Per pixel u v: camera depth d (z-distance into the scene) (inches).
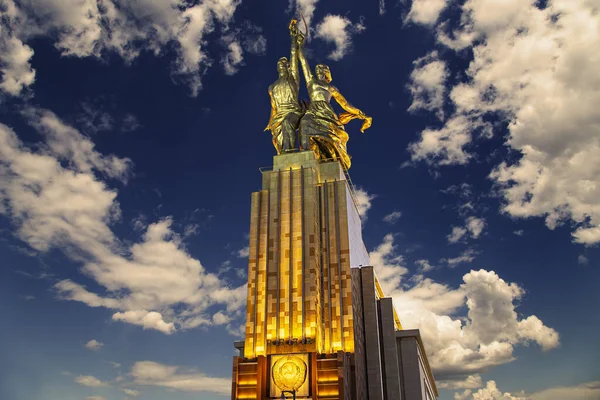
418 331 2605.8
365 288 2512.3
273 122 2728.8
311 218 2345.0
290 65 2876.5
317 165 2534.5
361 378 2255.2
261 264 2311.8
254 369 2107.5
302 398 2034.9
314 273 2244.1
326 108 2726.4
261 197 2437.3
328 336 2186.3
